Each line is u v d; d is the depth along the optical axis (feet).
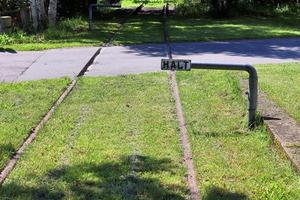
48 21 67.31
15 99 31.01
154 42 54.70
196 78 35.06
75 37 59.31
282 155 22.52
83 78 35.96
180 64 25.00
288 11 96.68
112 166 22.00
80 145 23.93
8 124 26.63
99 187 20.48
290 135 23.90
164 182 20.80
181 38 57.26
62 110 28.81
